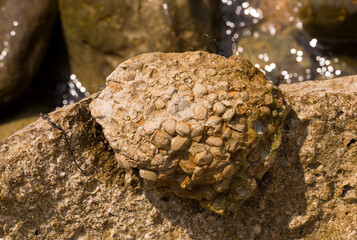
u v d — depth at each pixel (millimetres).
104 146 792
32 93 1281
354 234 789
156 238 790
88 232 789
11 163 775
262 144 740
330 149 789
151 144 713
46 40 1235
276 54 1317
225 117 711
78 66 1266
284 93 805
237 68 743
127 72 742
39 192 778
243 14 1395
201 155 707
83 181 786
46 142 778
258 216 793
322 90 815
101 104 743
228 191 747
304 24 1325
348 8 1213
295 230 793
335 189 794
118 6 1173
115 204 790
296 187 791
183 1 1177
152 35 1175
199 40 917
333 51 1305
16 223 781
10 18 1186
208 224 789
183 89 720
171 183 743
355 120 787
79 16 1217
